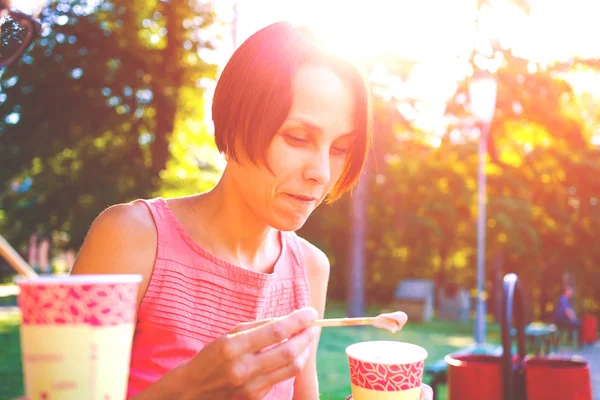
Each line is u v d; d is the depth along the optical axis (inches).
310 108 54.3
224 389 39.7
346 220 992.2
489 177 912.3
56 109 700.0
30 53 667.4
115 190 713.6
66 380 30.1
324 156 55.7
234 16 339.0
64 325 30.2
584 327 713.6
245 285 64.1
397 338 594.9
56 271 924.0
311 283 77.1
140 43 732.0
